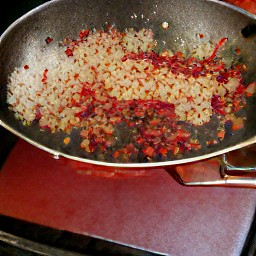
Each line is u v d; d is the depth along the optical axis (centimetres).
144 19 53
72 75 53
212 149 47
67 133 50
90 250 46
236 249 46
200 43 53
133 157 48
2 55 49
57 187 51
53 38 53
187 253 47
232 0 54
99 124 50
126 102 52
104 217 49
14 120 49
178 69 52
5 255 47
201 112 50
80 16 52
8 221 49
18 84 51
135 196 50
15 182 52
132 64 53
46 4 49
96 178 51
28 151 53
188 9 51
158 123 50
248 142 42
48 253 45
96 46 54
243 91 50
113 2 52
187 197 50
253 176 46
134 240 48
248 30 49
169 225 48
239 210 48
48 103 52
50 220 49
